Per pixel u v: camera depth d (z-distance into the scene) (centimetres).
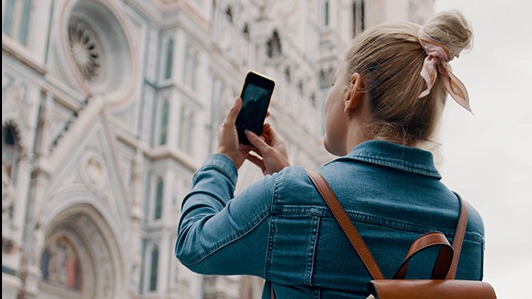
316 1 3428
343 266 173
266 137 247
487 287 168
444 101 200
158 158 2300
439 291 163
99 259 2080
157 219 2247
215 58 2670
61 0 2028
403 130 194
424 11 2011
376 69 193
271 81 237
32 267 1775
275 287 181
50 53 1966
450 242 187
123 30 2264
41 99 1920
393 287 161
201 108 2488
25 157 1816
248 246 181
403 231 180
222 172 215
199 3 2586
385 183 185
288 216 177
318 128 3275
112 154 2111
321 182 180
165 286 2186
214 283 2438
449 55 189
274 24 3025
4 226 1719
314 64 3325
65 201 1938
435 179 196
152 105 2355
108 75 2239
